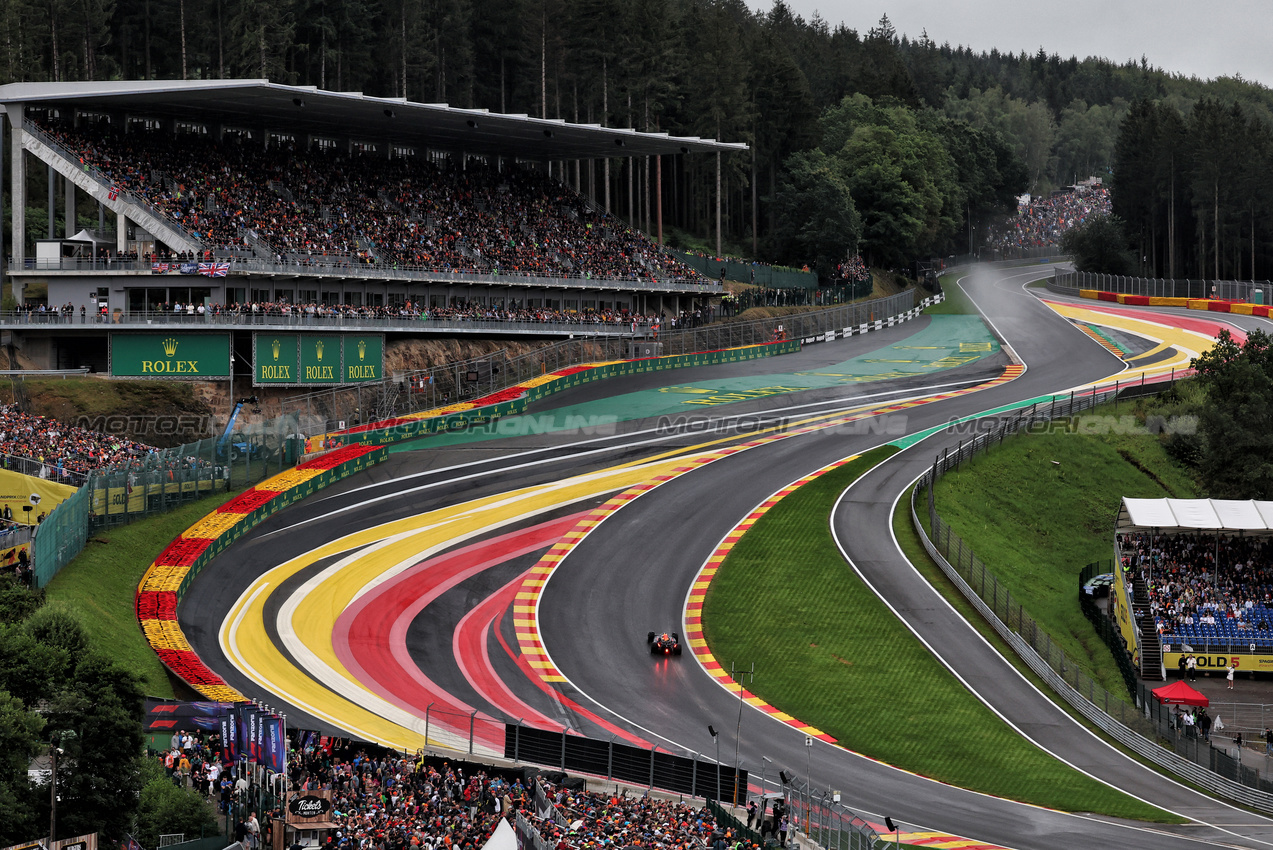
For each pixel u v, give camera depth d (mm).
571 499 66812
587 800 36500
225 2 122375
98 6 114562
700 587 57438
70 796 30234
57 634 34406
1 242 77000
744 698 48031
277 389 75062
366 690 45750
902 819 38281
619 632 53062
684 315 101625
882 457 74750
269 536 59375
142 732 33281
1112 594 59906
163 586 51312
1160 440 78500
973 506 69062
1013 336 112625
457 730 43125
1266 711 50750
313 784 34281
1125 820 39250
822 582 58156
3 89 77750
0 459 54500
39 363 75500
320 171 89562
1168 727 45250
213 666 45594
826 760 43062
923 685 49594
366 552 58812
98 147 79438
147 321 72500
